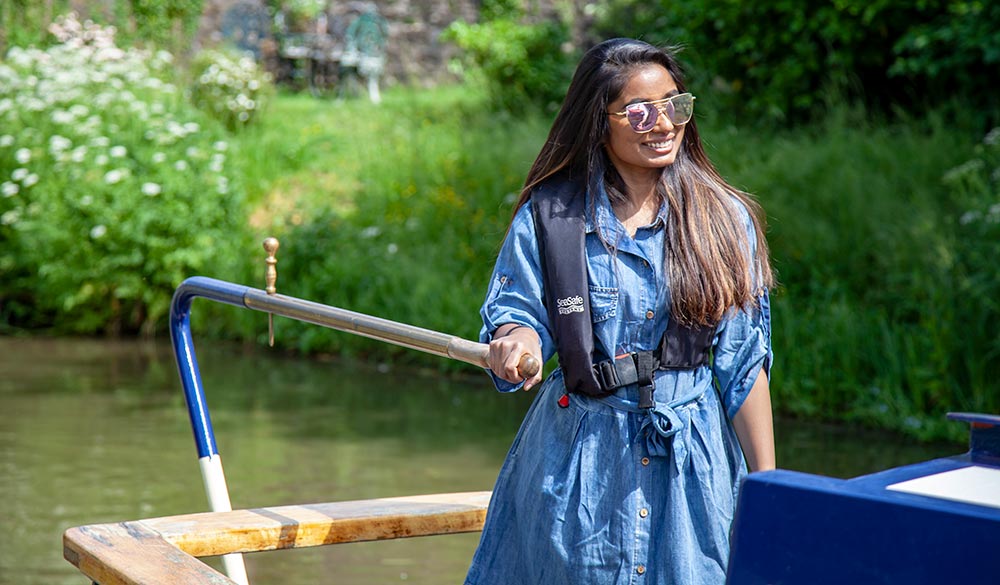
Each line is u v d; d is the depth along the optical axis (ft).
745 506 5.05
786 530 4.92
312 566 17.22
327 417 26.45
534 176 7.92
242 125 47.44
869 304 28.25
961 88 36.14
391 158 42.78
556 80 49.88
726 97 41.14
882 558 4.66
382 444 23.77
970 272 26.32
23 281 39.70
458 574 16.84
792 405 26.37
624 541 7.38
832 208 30.76
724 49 40.81
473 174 39.52
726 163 34.63
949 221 27.58
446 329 32.68
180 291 10.23
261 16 57.67
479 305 32.78
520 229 7.72
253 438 24.30
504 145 41.32
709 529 7.44
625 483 7.43
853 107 38.91
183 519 9.36
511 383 7.02
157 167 38.68
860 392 25.76
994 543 4.38
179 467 21.94
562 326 7.45
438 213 37.96
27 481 20.85
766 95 39.24
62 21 50.06
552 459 7.59
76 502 19.56
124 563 8.06
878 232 28.71
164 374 31.89
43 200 38.42
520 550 7.82
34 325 40.04
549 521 7.50
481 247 35.53
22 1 50.55
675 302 7.50
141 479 21.04
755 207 8.13
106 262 38.06
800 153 33.09
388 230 37.91
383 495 19.84
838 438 24.29
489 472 21.50
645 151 7.58
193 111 43.73
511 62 50.03
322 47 57.67
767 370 7.91
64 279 38.40
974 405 24.31
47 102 40.52
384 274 35.53
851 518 4.75
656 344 7.57
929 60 34.99
